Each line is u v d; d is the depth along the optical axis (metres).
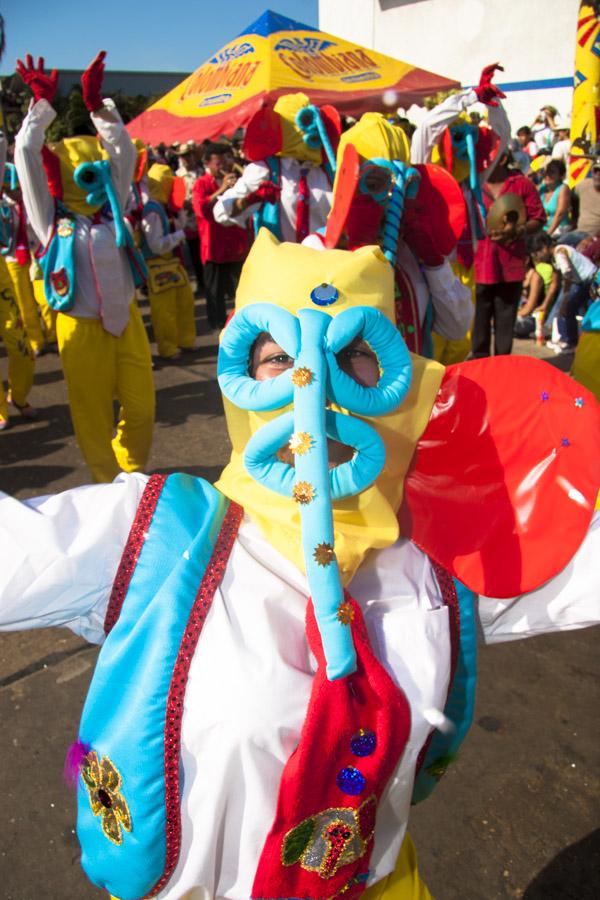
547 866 1.98
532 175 9.88
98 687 0.93
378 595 1.02
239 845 0.91
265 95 6.87
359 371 0.98
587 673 2.69
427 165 2.47
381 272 1.02
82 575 0.97
